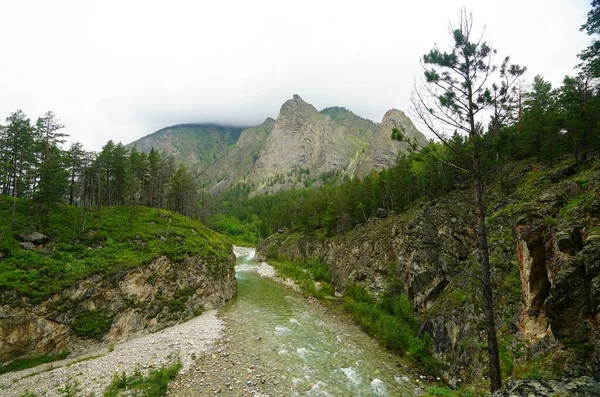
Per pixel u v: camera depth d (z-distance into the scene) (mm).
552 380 11266
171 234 48156
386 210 62281
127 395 20000
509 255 24531
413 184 62281
